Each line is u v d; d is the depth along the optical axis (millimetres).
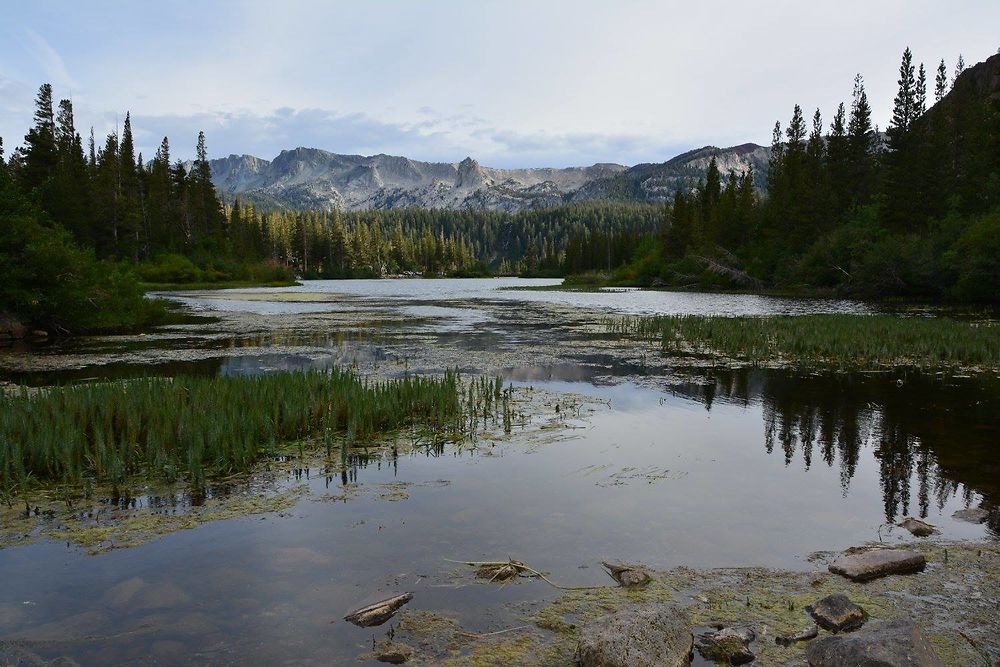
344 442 8234
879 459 8469
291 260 153000
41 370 16422
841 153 75875
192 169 104562
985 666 3867
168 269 81312
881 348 18125
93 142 99688
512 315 35625
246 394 10219
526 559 5410
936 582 5016
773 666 3924
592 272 134375
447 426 10242
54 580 5031
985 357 17156
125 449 7977
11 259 23938
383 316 35062
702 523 6242
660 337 23828
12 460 7465
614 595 4797
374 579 5035
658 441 9406
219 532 6016
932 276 44938
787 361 17766
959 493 7156
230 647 4062
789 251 69125
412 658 3945
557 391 13500
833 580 5062
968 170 60344
